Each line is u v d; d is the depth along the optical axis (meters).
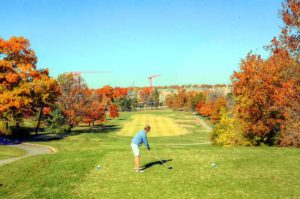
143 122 121.12
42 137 62.44
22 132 63.22
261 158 20.62
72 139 58.12
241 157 21.19
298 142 31.42
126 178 16.22
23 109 52.53
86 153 24.30
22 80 50.62
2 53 50.69
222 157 21.25
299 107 30.70
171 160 20.31
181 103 194.62
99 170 18.09
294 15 30.39
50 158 22.91
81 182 15.77
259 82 35.75
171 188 14.34
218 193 13.48
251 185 14.51
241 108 37.38
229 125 38.91
